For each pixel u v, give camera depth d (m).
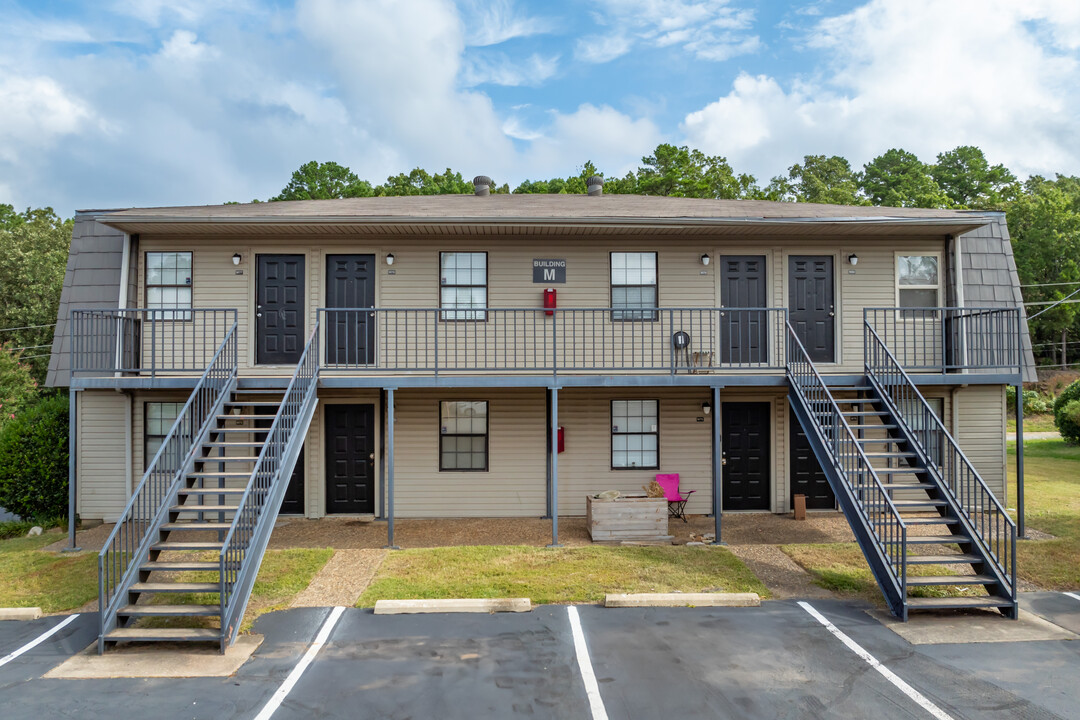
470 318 12.41
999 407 12.82
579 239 12.56
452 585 8.38
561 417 12.58
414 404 12.51
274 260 12.36
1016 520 11.54
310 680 6.04
